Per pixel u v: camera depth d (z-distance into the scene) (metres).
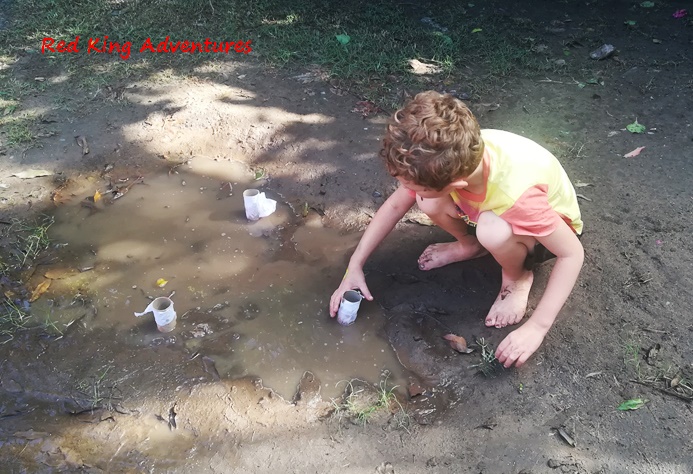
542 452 1.99
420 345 2.36
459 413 2.13
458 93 3.72
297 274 2.67
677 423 2.06
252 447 2.04
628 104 3.64
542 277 2.58
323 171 3.17
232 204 3.01
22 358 2.29
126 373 2.25
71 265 2.68
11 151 3.22
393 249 2.77
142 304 2.52
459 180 1.90
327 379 2.26
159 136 3.36
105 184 3.09
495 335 2.38
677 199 2.94
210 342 2.37
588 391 2.16
